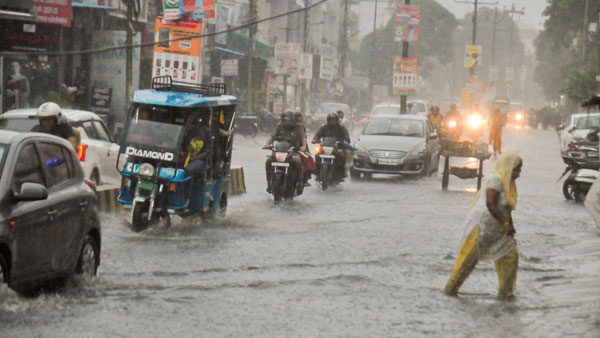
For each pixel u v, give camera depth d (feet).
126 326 29.55
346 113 243.81
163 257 44.11
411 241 52.70
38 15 111.34
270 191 71.61
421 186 92.07
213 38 191.11
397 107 171.42
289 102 255.50
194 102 53.72
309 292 36.65
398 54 474.08
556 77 429.79
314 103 337.72
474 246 36.83
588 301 36.06
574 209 72.95
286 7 315.99
